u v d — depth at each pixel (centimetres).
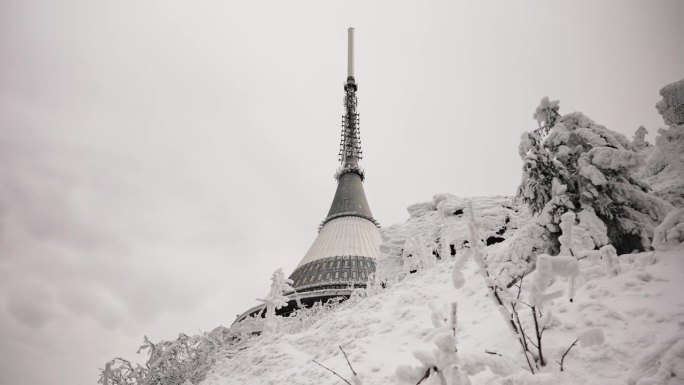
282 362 2027
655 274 1105
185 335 2978
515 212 3525
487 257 1798
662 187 1795
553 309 1113
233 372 2248
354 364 1605
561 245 1565
